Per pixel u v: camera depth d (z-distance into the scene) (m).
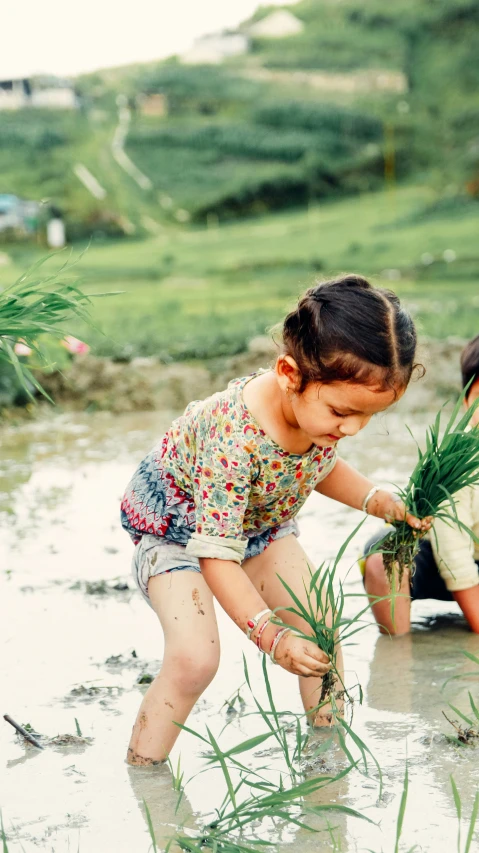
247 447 2.52
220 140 34.66
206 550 2.50
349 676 3.01
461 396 2.90
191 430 2.64
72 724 2.73
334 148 34.44
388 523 2.92
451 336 8.77
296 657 2.36
